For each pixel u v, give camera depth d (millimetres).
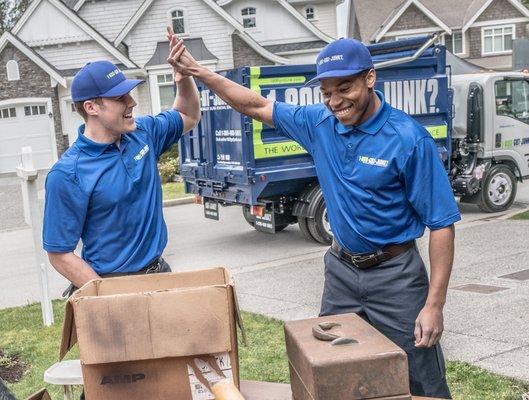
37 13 24344
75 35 24312
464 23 33031
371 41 33469
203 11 24578
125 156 3062
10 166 24094
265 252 9078
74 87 2977
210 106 9008
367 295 3012
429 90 9391
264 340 5359
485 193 10656
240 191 8734
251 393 2746
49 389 4648
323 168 3045
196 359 2414
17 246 11570
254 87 8242
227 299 2379
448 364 4586
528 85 10953
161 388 2422
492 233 9117
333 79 2781
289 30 27547
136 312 2355
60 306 7062
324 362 2154
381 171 2840
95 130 3012
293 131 3207
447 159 9664
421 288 2992
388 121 2865
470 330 5309
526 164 11000
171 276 2734
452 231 2865
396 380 2180
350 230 2973
